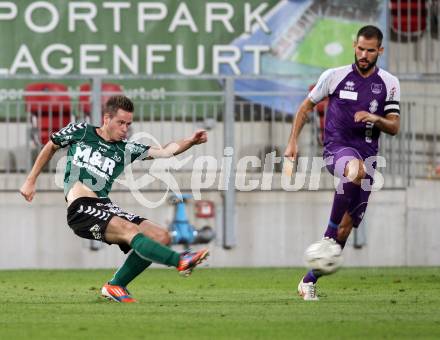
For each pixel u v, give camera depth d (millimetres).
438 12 40125
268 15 39031
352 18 39156
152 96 37625
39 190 35250
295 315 20469
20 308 21875
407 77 36062
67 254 35344
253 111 36969
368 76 23562
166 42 38656
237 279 30938
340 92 23609
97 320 19641
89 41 38406
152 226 22328
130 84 38062
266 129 36969
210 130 36750
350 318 19953
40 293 26016
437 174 37156
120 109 22234
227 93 36156
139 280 30641
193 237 35250
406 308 21844
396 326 18734
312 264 22891
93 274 33031
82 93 35500
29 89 37750
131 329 18328
